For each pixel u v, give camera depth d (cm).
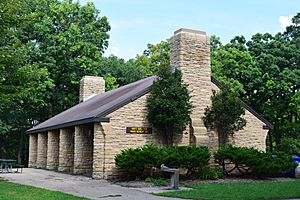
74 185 1405
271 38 3238
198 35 1822
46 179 1659
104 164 1609
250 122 1927
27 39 3406
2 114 3272
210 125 1783
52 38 3356
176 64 1788
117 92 2188
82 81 2981
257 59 3064
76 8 3531
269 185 1366
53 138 2350
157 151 1504
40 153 2573
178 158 1498
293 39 3216
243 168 1727
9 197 1028
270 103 3138
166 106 1631
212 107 1761
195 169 1628
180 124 1648
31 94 3136
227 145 1755
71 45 3350
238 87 2873
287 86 2855
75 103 3600
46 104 3353
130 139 1652
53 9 3422
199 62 1802
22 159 3716
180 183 1462
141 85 1959
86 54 3462
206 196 1073
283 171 1703
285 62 2980
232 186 1337
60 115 2675
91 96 2917
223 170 1711
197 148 1584
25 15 1597
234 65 3042
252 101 3186
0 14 1470
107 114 1623
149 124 1695
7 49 1633
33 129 2683
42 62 3322
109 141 1614
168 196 1098
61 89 3588
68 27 3450
